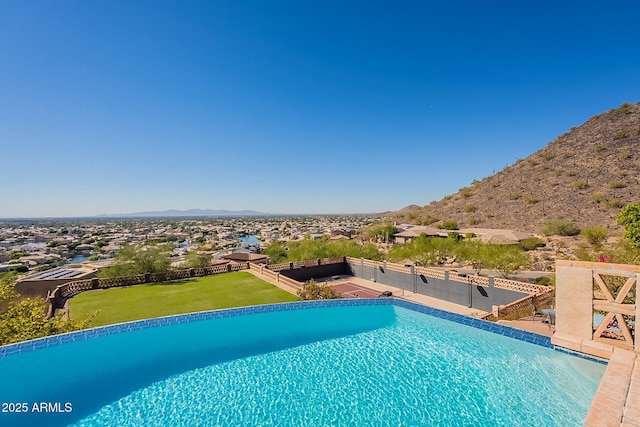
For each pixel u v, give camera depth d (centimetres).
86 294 1920
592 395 546
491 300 1839
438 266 3262
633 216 2333
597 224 4409
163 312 1566
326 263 2870
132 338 870
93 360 797
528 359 670
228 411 604
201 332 952
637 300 533
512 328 779
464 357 778
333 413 592
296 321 1044
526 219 5334
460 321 922
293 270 2695
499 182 7412
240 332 965
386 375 721
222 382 707
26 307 982
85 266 3222
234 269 2694
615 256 1833
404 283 2403
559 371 604
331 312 1093
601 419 378
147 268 2380
